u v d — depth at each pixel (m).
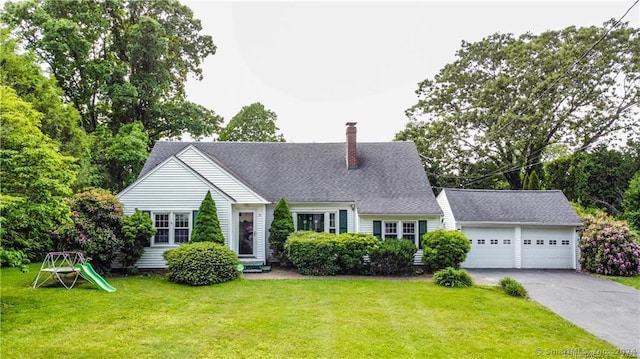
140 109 29.66
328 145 24.03
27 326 9.97
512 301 13.25
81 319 10.62
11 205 10.51
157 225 17.97
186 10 31.30
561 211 20.33
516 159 32.44
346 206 20.27
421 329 10.31
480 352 8.85
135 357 8.30
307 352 8.71
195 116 30.86
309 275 17.30
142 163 26.97
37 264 18.62
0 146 11.13
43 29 24.23
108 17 28.50
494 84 30.11
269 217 20.20
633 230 21.41
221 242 17.39
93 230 15.20
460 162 34.09
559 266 19.98
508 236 20.17
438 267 17.61
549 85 27.95
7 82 19.36
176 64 32.19
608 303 13.24
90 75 26.48
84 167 23.09
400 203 19.75
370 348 8.98
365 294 13.88
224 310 11.73
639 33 27.11
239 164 22.27
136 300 12.59
